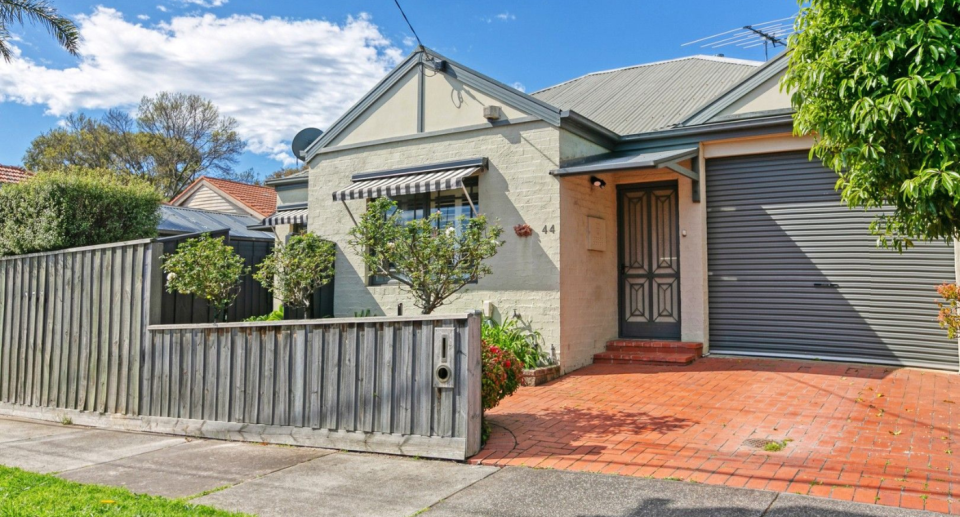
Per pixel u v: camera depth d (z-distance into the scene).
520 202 10.66
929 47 4.76
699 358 10.86
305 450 7.01
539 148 10.52
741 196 10.97
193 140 44.72
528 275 10.50
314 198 13.13
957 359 9.24
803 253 10.43
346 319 7.01
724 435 6.53
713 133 10.88
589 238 11.09
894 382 8.57
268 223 16.09
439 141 11.62
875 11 5.16
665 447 6.21
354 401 6.92
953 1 4.83
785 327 10.53
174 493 5.55
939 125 4.86
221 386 7.92
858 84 5.27
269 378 7.54
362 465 6.27
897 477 5.15
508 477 5.63
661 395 8.41
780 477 5.25
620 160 10.30
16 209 10.56
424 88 11.89
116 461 6.82
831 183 10.24
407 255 8.69
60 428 8.96
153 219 11.65
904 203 5.46
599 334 11.30
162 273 9.29
